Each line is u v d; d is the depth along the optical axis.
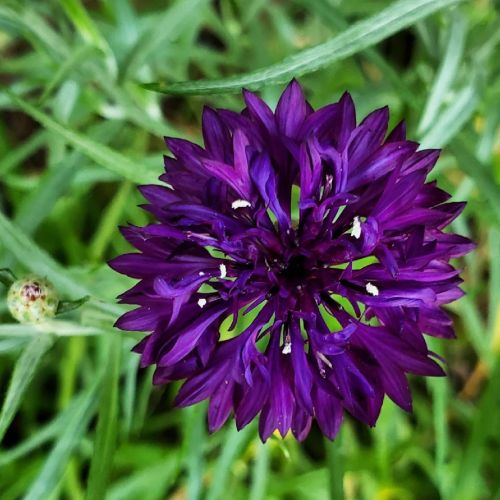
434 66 0.18
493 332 0.19
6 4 0.16
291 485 0.19
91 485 0.14
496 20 0.17
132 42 0.18
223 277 0.12
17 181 0.19
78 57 0.16
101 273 0.16
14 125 0.24
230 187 0.12
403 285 0.12
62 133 0.14
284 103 0.12
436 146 0.16
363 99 0.18
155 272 0.12
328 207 0.12
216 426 0.12
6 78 0.24
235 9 0.21
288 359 0.12
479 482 0.19
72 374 0.19
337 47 0.14
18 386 0.14
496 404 0.17
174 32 0.16
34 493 0.15
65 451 0.15
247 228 0.12
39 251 0.15
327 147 0.12
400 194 0.12
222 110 0.12
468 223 0.21
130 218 0.20
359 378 0.12
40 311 0.14
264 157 0.12
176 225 0.12
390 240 0.12
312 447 0.21
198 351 0.12
